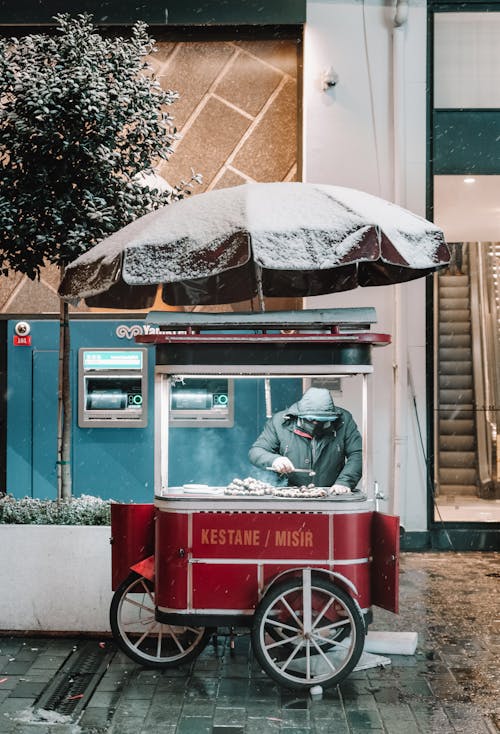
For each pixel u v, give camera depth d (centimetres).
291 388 879
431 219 930
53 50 645
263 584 512
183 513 515
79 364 907
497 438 923
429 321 923
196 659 561
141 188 671
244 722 460
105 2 905
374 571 523
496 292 927
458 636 616
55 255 671
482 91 934
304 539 512
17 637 601
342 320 525
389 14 917
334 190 544
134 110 656
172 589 515
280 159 946
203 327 546
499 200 932
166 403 539
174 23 911
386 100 920
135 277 509
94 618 599
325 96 919
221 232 501
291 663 540
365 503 518
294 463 571
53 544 601
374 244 498
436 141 932
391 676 534
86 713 470
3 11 904
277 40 945
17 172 654
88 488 909
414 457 912
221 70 945
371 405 526
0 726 452
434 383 927
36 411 919
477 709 480
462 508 919
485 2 925
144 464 909
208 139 945
